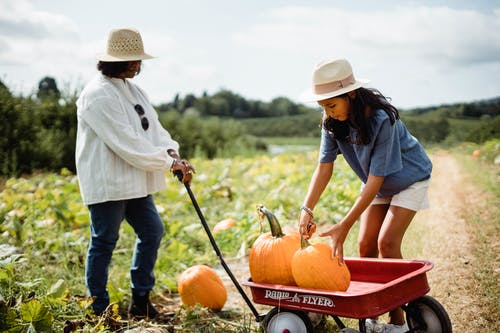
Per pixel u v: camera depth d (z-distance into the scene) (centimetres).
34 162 1211
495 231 555
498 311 368
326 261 325
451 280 432
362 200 333
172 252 559
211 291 418
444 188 853
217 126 2097
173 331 370
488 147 1280
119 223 392
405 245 529
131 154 373
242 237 621
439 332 315
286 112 5450
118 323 372
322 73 329
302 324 327
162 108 2159
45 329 331
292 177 950
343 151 368
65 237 600
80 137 385
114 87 385
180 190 855
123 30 386
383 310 296
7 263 381
